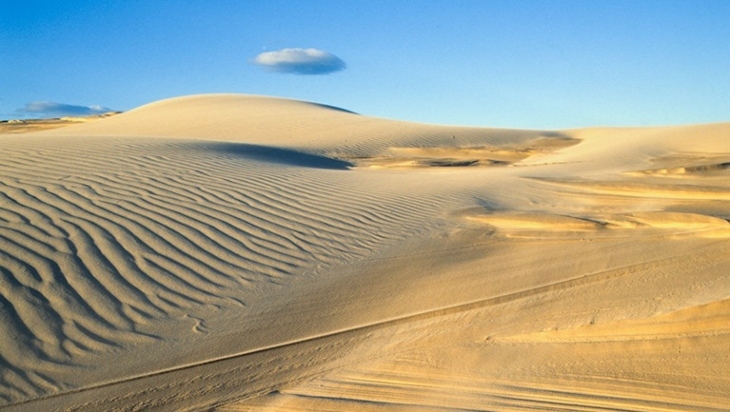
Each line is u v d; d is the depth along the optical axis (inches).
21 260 228.4
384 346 189.0
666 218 320.8
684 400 146.6
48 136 593.0
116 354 183.3
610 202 402.9
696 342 166.6
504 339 185.8
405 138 1080.2
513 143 1142.3
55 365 175.0
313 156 749.9
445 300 225.9
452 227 335.9
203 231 288.4
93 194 322.3
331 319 211.6
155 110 1732.3
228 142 701.3
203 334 198.4
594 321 186.4
